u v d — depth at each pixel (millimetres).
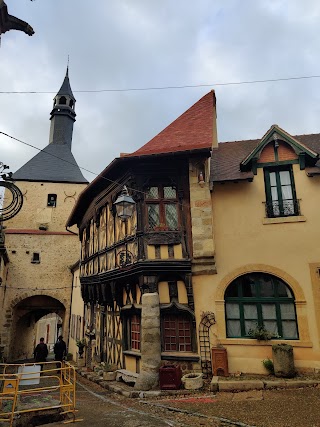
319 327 8062
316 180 8953
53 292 21031
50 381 10672
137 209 9023
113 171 10109
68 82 32688
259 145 9359
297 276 8484
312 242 8586
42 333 34844
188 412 5820
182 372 8172
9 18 6746
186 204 9109
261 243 8867
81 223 15930
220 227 9164
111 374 9516
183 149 8883
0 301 17859
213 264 8688
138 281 9102
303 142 11367
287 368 7543
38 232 21844
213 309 8570
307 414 5352
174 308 8609
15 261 20953
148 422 5332
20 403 5941
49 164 27828
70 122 31453
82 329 16141
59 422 5457
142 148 10250
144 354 8156
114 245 10305
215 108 13148
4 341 19469
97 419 5590
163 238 8750
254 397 6508
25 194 25641
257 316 8578
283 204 9086
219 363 8039
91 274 12703
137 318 9695
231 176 9375
